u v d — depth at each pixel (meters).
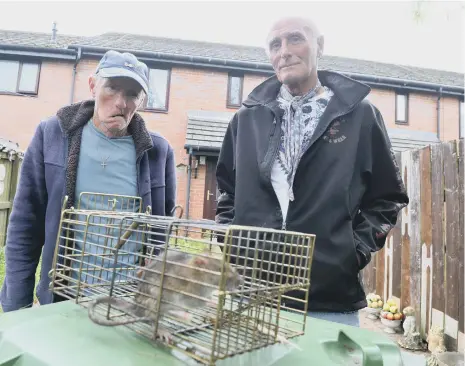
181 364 0.97
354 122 2.07
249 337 1.09
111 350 1.03
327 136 2.05
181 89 10.54
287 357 1.12
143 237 1.67
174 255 1.42
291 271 1.89
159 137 2.41
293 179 2.02
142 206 2.21
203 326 1.16
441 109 11.47
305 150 2.02
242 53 11.88
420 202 4.15
